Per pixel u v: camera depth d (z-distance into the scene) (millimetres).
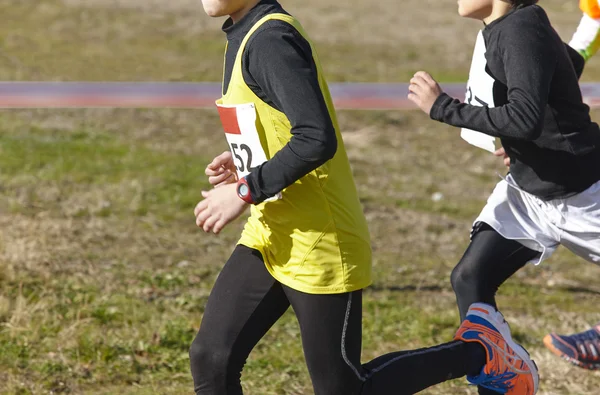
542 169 10180
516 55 9148
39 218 19766
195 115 31859
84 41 42094
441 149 29781
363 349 13977
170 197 22250
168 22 47031
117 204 21328
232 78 8133
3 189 21656
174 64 39000
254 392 12133
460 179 26391
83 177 23250
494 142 10734
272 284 8719
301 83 7660
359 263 8461
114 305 14938
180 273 17094
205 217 8414
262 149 8141
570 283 18141
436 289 17234
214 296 8844
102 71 36781
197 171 24859
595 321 15820
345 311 8406
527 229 10586
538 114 8914
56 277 16047
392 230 21094
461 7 9859
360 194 23922
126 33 44062
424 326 14930
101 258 17547
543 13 9539
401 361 9062
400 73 39188
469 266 10570
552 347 12750
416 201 23672
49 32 43156
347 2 56438
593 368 12688
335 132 8117
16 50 39250
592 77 40469
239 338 8688
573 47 11922
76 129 28516
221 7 8203
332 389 8547
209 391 8719
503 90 9664
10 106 26875
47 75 35188
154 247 18672
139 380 12422
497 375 9688
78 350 13008
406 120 33219
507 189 10773
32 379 12203
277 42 7762
